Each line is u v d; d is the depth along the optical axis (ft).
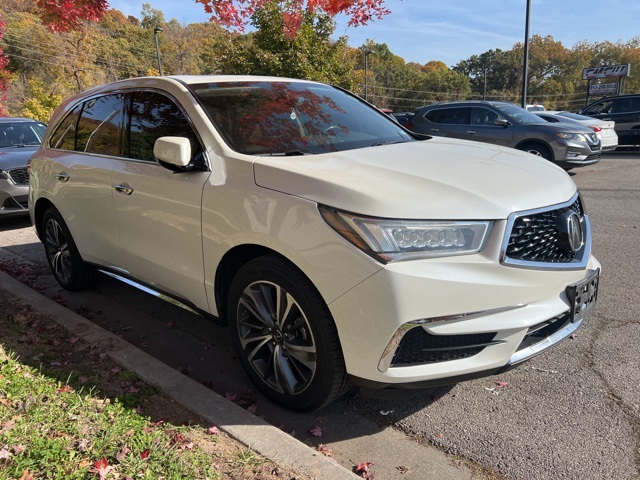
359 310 7.67
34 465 6.81
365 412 9.66
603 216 23.98
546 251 8.57
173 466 7.13
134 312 14.61
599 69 105.09
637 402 9.49
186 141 9.66
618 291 14.73
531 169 9.85
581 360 11.06
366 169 8.87
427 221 7.67
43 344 11.23
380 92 304.91
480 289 7.75
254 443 7.92
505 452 8.37
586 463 8.03
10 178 25.04
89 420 8.08
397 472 8.03
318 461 7.52
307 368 8.93
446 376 7.97
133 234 11.85
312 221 8.09
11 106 133.80
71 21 13.26
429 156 10.03
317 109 12.24
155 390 9.48
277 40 43.14
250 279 9.27
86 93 14.58
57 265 16.05
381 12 12.56
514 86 321.11
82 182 13.30
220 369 11.39
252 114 11.05
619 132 51.52
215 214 9.54
